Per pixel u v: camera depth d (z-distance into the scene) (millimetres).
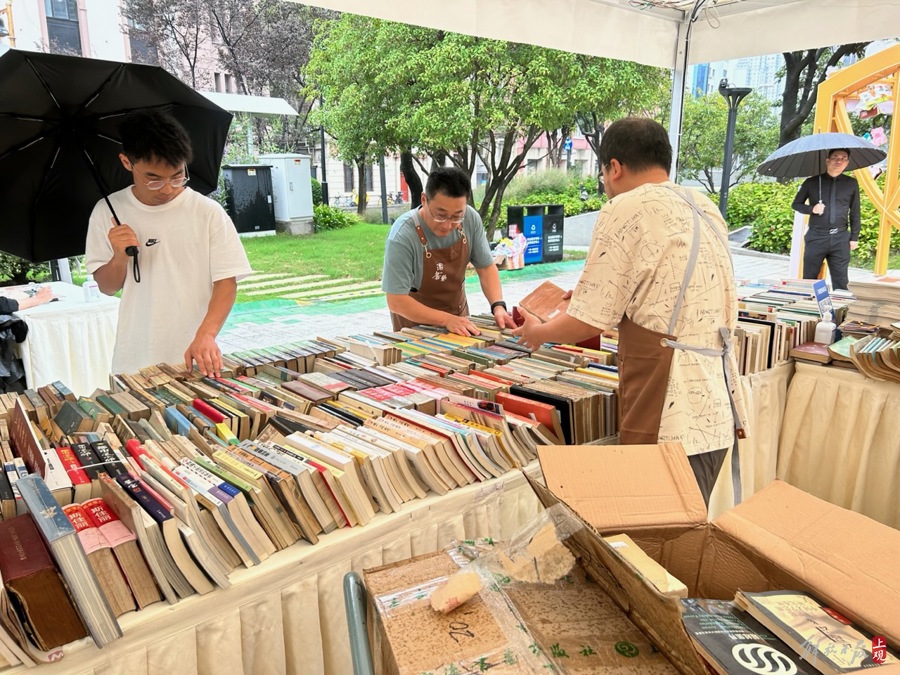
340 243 9469
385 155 9391
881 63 4871
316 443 1461
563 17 3342
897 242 8148
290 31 9977
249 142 10195
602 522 972
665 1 3686
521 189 12789
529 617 821
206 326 2090
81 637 998
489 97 7766
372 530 1346
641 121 1659
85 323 3268
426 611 837
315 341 2498
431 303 2811
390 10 2658
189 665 1127
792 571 872
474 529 1541
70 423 1566
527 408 1778
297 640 1275
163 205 2117
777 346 2660
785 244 10867
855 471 2609
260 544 1227
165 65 9016
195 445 1469
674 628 668
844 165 5191
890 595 814
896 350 2312
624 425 1707
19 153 2117
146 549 1065
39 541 1022
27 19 7020
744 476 2619
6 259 4934
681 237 1548
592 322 1614
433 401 1788
